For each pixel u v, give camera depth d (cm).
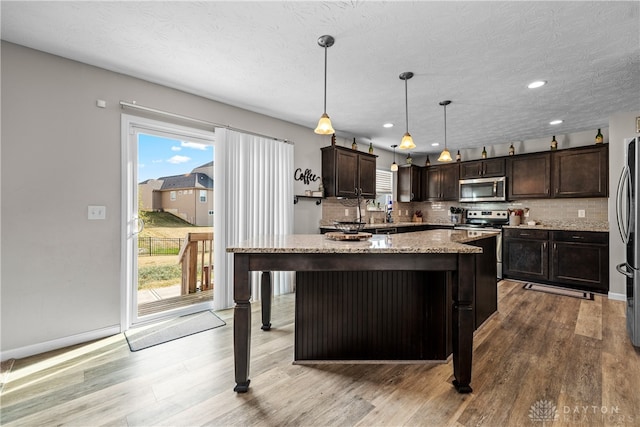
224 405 158
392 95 303
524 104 326
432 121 387
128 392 170
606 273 359
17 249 210
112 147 249
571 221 440
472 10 174
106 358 209
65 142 228
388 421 146
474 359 205
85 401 161
